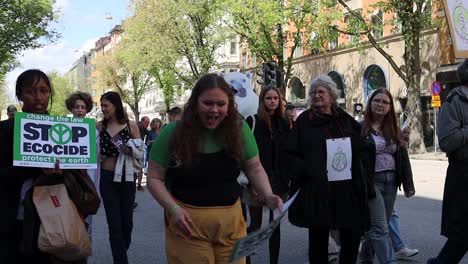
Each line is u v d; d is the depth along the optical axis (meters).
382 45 30.56
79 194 3.63
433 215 9.66
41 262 3.56
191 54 40.41
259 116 5.91
